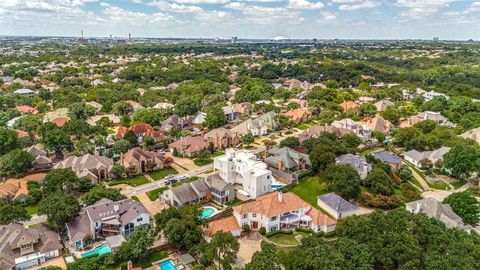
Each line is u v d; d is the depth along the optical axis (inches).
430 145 6008.9
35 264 3238.2
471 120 7253.9
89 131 6496.1
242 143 6555.1
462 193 4099.4
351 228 3243.1
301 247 3019.2
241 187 4719.5
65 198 3767.2
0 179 4830.2
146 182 4972.9
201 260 3144.7
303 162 5236.2
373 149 6215.6
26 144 5841.5
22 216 3710.6
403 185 4808.1
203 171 5344.5
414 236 3075.8
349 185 4311.0
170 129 7086.6
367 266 2768.2
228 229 3661.4
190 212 3627.0
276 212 3779.5
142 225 3639.3
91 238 3545.8
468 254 2947.8
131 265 3026.6
